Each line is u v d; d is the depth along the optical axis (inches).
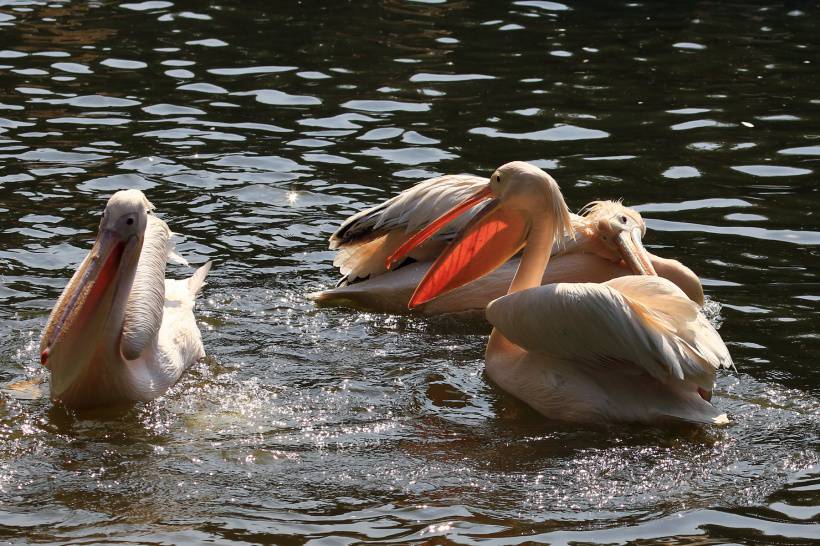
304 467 349.4
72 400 387.9
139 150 635.5
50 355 383.9
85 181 587.5
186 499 327.9
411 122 698.8
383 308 483.5
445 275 442.3
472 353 443.5
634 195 593.9
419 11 962.1
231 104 719.1
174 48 829.2
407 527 311.9
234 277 498.9
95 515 317.7
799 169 633.6
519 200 421.4
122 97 722.2
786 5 1008.2
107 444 363.6
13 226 526.6
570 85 778.2
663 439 370.0
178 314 437.7
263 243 532.7
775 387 402.9
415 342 452.1
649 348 369.1
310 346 443.5
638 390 385.1
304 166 623.8
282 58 816.3
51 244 510.6
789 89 777.6
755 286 487.8
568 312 378.6
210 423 379.6
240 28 888.9
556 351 385.7
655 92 767.7
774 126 704.4
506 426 380.8
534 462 354.9
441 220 438.9
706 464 352.5
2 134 647.8
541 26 927.0
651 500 329.7
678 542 304.5
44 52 806.5
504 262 439.5
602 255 477.1
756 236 543.8
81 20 893.8
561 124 700.7
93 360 382.9
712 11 986.7
